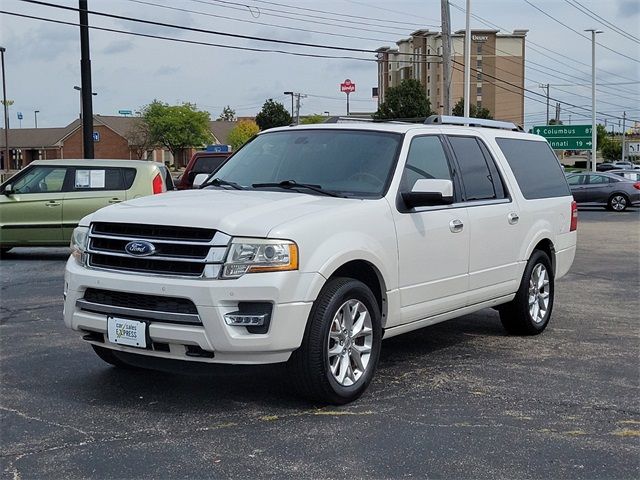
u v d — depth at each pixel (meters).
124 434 4.80
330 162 6.24
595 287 11.36
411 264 6.00
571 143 48.03
